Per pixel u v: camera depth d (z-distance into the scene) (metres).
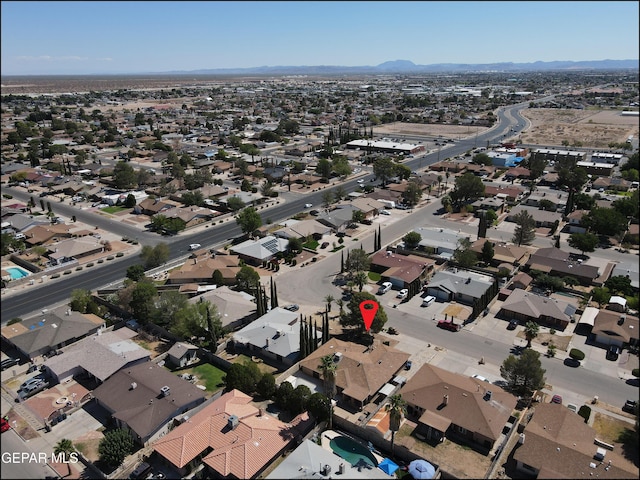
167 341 90.56
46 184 199.38
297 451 59.56
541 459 58.78
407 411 70.56
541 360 82.38
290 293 107.94
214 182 198.62
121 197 179.38
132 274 111.25
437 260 124.44
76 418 70.56
